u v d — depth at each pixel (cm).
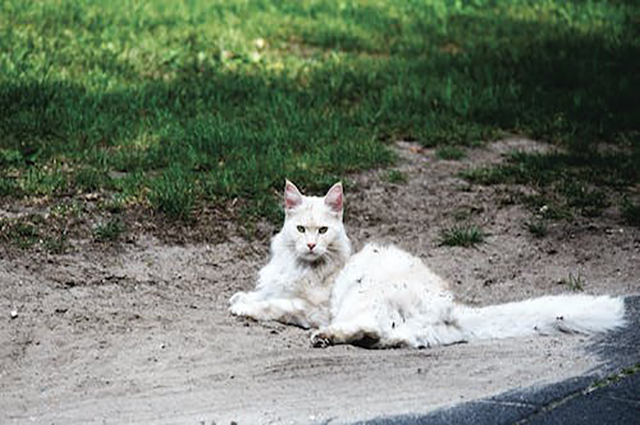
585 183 1366
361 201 1297
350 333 839
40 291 962
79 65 1734
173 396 736
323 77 1811
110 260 1067
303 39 2112
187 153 1372
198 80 1733
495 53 2019
